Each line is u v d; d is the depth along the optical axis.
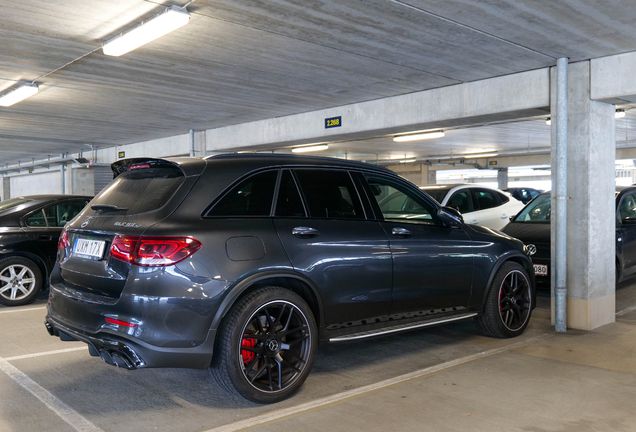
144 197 3.56
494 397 3.60
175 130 12.98
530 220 8.31
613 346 4.98
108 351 3.25
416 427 3.11
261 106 9.42
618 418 3.24
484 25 4.87
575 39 5.07
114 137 14.62
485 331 5.19
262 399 3.46
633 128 16.52
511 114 6.92
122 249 3.23
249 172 3.71
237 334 3.34
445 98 7.48
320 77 7.19
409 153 25.69
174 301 3.15
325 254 3.79
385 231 4.22
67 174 20.91
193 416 3.33
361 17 4.82
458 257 4.68
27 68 7.08
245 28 5.24
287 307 3.58
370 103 8.69
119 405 3.52
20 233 6.85
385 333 4.14
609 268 6.00
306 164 4.04
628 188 8.56
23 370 4.25
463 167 31.02
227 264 3.32
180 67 6.87
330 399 3.60
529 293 5.40
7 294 6.83
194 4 4.61
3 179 31.86
